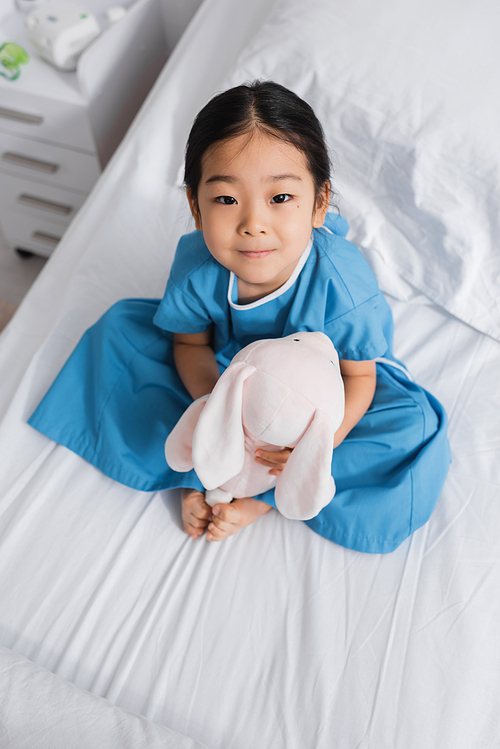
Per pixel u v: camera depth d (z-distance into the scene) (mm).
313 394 629
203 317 874
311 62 1008
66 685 624
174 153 1192
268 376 631
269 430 637
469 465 872
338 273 789
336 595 747
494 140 918
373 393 863
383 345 824
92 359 929
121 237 1103
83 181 1513
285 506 670
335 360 709
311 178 665
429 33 965
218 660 695
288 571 775
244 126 613
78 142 1428
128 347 922
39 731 569
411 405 859
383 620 722
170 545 809
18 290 1707
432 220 982
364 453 829
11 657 642
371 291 820
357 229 1046
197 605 743
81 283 1056
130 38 1424
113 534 811
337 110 993
